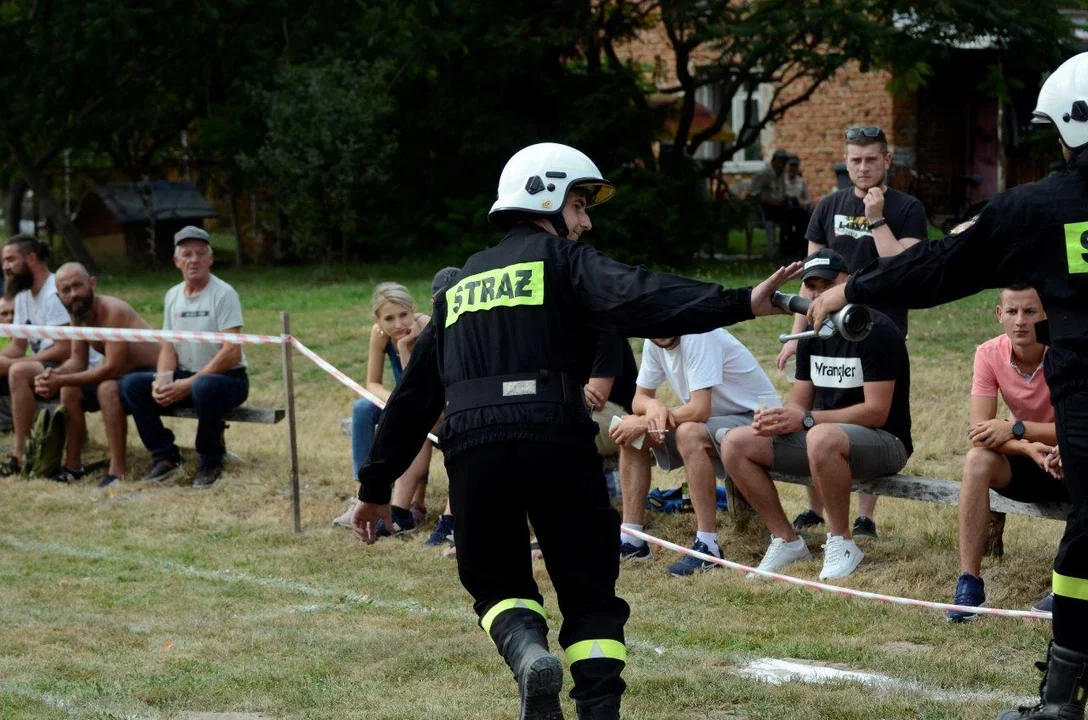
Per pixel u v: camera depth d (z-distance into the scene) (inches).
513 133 1119.0
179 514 439.2
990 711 231.8
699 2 1031.6
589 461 197.5
